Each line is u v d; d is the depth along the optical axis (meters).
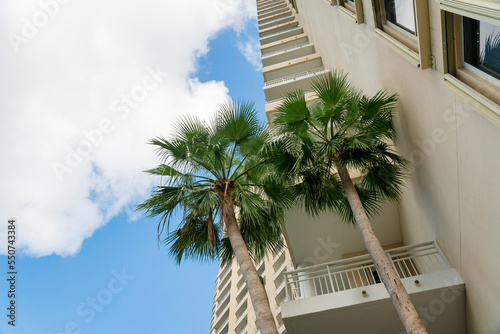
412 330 5.91
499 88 5.16
